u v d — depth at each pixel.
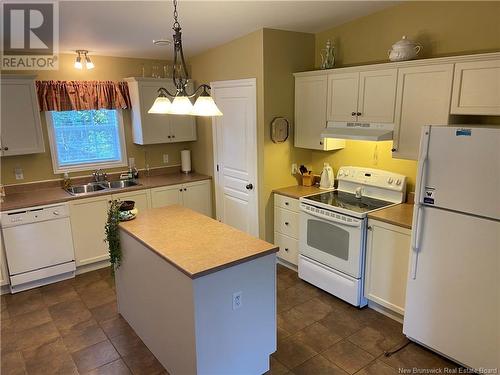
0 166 3.90
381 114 3.22
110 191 4.05
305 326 3.03
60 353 2.74
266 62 3.72
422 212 2.49
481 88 2.57
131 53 4.29
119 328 3.04
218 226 2.79
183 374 2.31
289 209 3.90
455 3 2.92
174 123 4.72
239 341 2.31
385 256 2.99
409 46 2.99
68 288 3.73
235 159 4.34
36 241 3.65
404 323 2.76
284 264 4.19
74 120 4.32
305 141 3.99
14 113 3.65
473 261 2.30
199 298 2.05
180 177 4.84
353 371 2.52
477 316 2.34
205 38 3.90
